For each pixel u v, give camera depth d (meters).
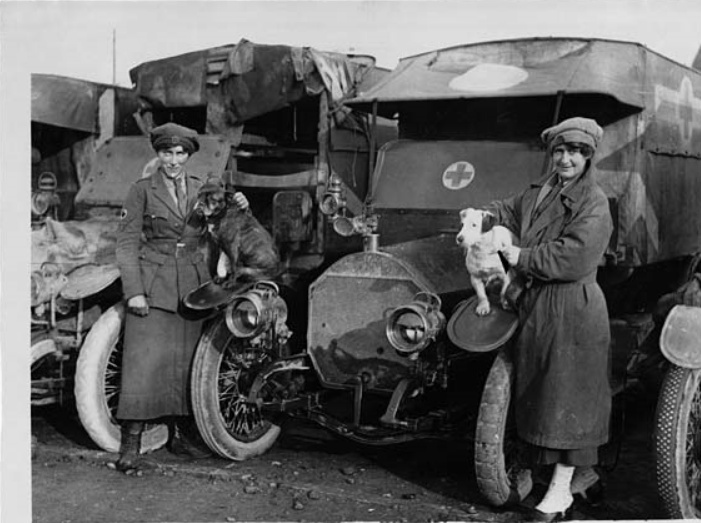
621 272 4.09
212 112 5.14
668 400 3.14
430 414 3.65
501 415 3.27
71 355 4.57
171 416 4.26
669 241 4.59
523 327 3.28
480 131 4.43
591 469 3.41
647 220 4.20
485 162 4.27
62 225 4.58
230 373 4.18
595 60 4.13
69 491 3.72
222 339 4.06
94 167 5.47
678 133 4.65
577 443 3.15
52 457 4.15
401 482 3.82
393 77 4.47
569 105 4.18
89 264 4.51
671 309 3.26
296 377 4.13
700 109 5.02
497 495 3.31
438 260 3.99
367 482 3.81
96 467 4.05
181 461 4.13
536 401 3.21
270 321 3.89
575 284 3.19
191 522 3.37
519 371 3.28
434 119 4.52
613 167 4.14
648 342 3.41
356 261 3.84
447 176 4.29
